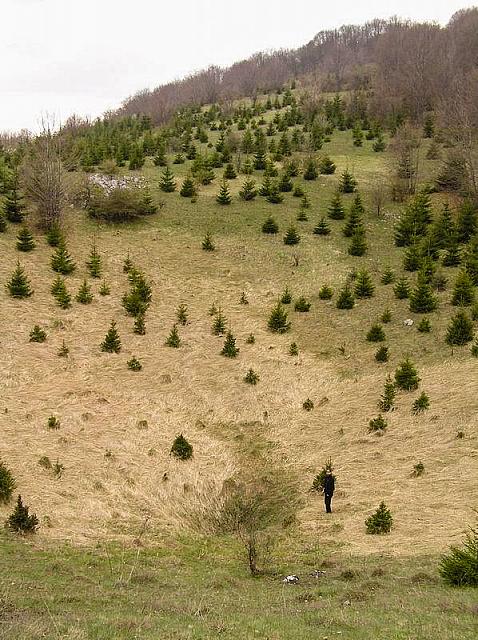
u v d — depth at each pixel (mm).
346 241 55250
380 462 24344
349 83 137250
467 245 49469
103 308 41469
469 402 27156
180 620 10742
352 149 85812
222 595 13328
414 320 38906
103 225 57719
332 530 19391
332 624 10555
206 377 33656
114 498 20875
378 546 17344
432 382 30625
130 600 12336
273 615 11375
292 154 81625
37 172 54969
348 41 178625
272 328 40438
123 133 99500
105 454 23953
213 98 142500
